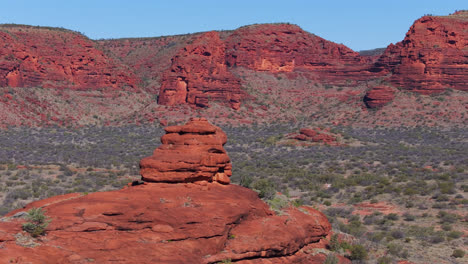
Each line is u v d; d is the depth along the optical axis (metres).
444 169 75.81
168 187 24.33
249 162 93.19
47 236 17.77
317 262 25.14
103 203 20.78
